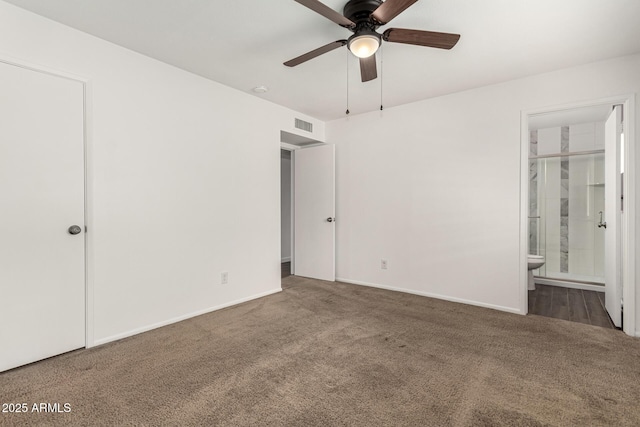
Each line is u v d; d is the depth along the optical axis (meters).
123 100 2.46
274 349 2.29
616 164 2.68
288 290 3.90
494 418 1.54
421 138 3.65
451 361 2.11
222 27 2.17
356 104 3.79
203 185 3.03
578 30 2.15
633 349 2.28
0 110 1.93
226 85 3.22
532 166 4.62
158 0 1.87
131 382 1.85
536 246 4.62
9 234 1.97
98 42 2.32
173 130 2.79
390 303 3.37
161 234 2.71
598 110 3.56
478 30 2.15
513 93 3.05
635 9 1.90
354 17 1.87
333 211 4.34
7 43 1.93
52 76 2.12
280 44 2.40
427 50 2.45
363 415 1.57
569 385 1.82
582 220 4.35
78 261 2.26
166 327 2.70
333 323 2.80
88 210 2.29
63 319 2.19
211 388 1.80
